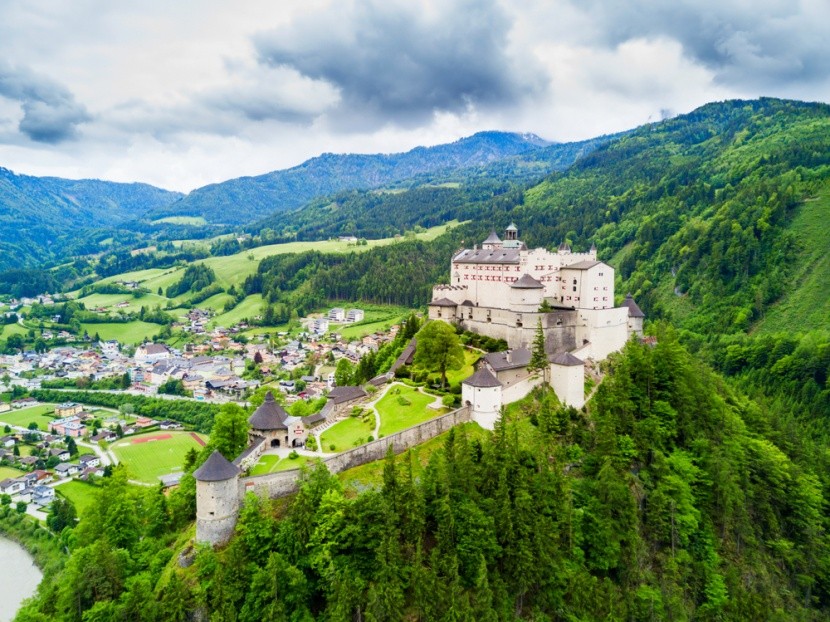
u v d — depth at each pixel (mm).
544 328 160125
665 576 105688
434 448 115875
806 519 130750
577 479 112062
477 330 178750
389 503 88500
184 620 81250
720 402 145625
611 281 171250
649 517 110625
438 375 154250
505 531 90312
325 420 130125
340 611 77250
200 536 89375
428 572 81688
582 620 89125
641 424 124875
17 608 143000
